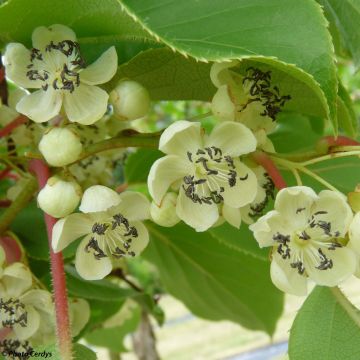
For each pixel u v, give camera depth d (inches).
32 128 5.5
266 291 8.3
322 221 4.2
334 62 3.7
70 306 5.3
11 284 4.6
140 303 8.2
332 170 5.5
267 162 4.4
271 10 3.7
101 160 5.9
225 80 4.5
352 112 5.0
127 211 4.5
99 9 4.1
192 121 4.4
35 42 4.3
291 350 4.6
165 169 4.3
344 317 4.6
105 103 4.4
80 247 4.4
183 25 3.7
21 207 4.8
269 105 4.5
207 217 4.3
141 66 4.8
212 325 27.5
